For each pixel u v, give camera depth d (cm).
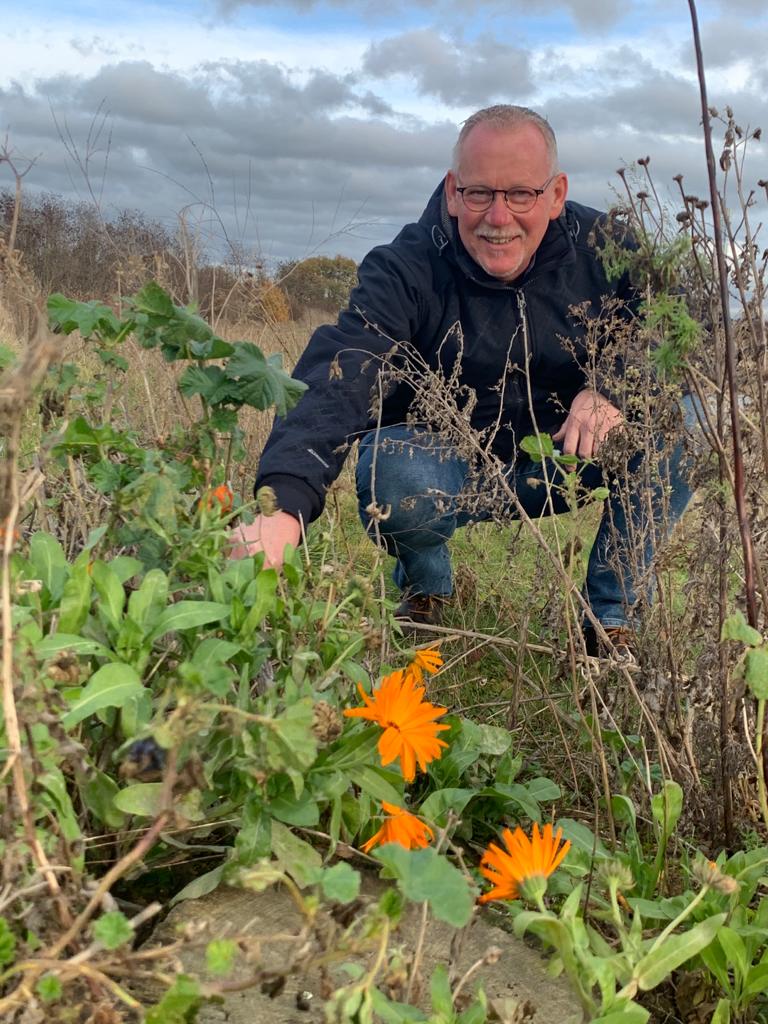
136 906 168
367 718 164
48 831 137
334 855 180
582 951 131
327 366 282
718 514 202
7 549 109
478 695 293
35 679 118
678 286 189
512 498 219
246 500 270
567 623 204
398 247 334
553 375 345
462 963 161
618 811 201
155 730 108
